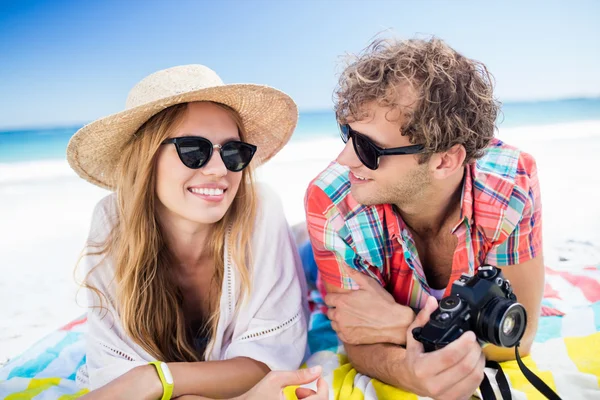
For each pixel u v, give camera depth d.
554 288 3.68
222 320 2.63
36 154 11.66
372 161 2.33
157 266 2.62
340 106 2.42
